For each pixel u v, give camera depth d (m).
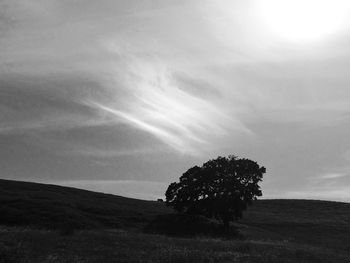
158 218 77.44
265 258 33.16
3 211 71.88
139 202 102.75
